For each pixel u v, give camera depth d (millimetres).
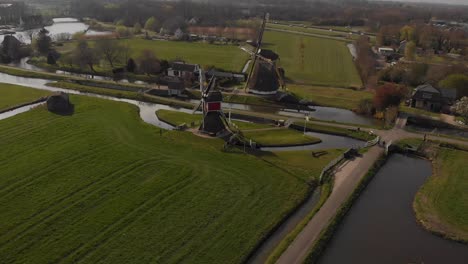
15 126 77688
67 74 130875
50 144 69938
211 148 71562
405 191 60750
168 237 46656
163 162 64938
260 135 79562
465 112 89188
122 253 43688
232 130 80312
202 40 194625
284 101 103250
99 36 194000
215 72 122625
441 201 57312
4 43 153750
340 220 52312
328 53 169500
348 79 129250
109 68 135250
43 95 102688
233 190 57438
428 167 69250
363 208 55750
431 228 50969
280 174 62812
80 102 95125
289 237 47688
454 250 47469
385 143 76125
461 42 190250
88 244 44812
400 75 124188
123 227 47969
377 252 46750
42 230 46875
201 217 50750
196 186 58000
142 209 51719
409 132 82312
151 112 94562
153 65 127188
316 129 83625
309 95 108312
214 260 43469
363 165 67125
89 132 76062
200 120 86500
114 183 57656
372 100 98250
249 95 105188
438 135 80812
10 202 52062
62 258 42562
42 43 154625
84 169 61250
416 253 46812
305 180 61281
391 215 54344
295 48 178000
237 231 48438
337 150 73188
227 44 186000
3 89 106938
